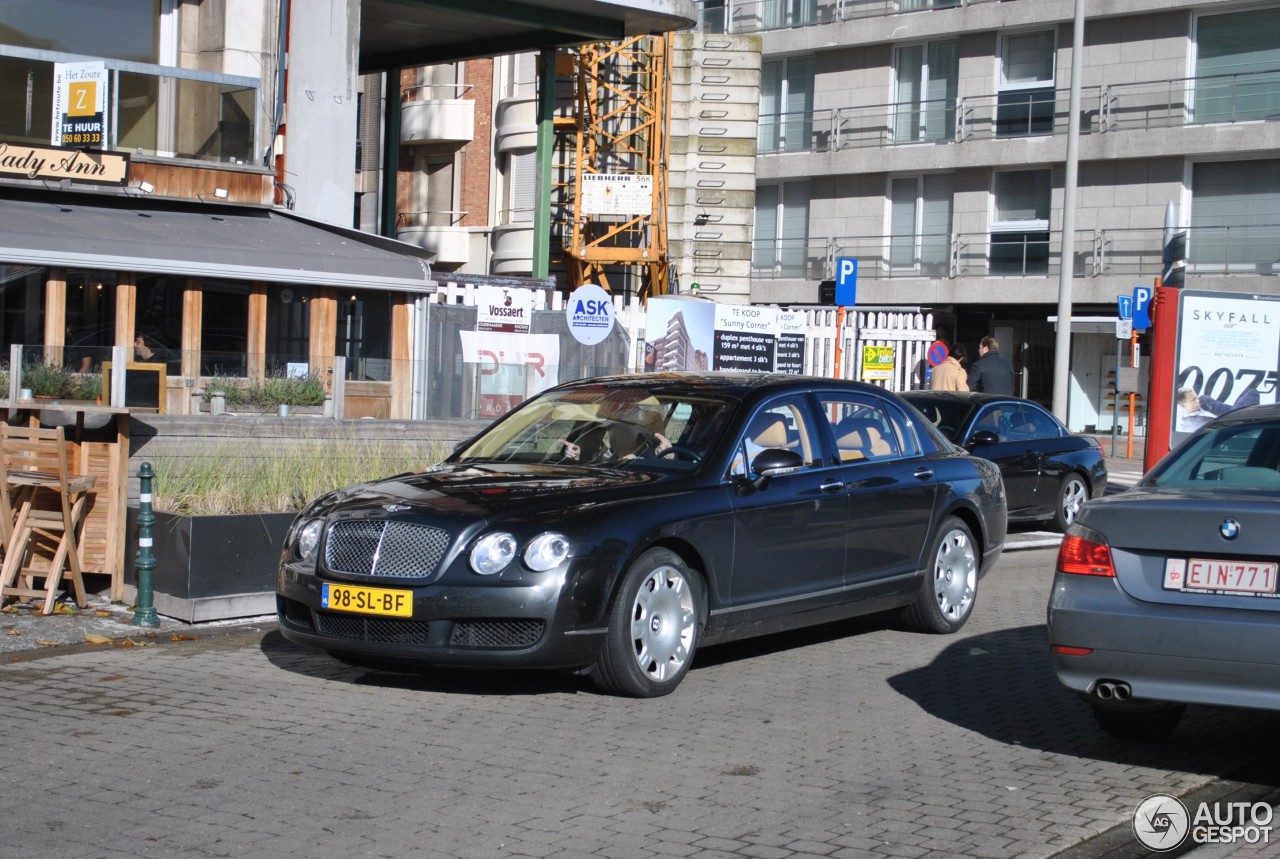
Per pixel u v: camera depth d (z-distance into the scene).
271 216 20.70
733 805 5.59
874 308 37.06
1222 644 5.69
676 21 26.69
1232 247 34.97
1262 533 5.69
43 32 19.91
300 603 7.40
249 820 5.27
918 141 39.62
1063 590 6.14
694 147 36.16
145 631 9.07
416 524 7.10
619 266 34.72
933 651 8.95
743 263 36.47
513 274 35.03
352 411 15.63
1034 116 37.59
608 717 6.96
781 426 8.52
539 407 8.98
